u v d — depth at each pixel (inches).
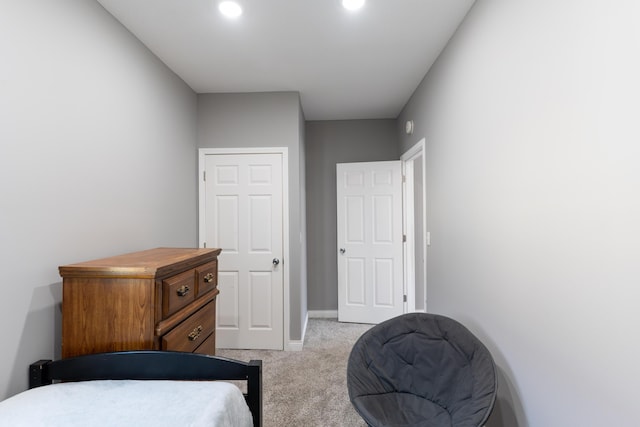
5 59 47.4
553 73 46.2
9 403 40.3
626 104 34.8
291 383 94.7
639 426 34.4
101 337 50.7
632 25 34.0
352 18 76.5
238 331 120.8
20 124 49.7
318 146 160.1
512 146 57.2
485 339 68.6
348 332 137.7
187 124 112.7
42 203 53.5
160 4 69.6
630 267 34.9
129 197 78.3
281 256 120.7
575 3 41.7
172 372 49.6
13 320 48.6
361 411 57.9
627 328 35.5
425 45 89.2
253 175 120.9
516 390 57.3
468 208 75.8
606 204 37.8
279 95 120.3
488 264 66.8
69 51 59.8
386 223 148.0
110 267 50.6
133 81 81.0
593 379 40.2
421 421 59.1
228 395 44.1
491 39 63.9
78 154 61.7
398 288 146.5
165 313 53.5
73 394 42.8
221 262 121.0
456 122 82.1
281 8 72.3
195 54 92.2
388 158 158.1
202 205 120.4
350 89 120.3
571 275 43.6
